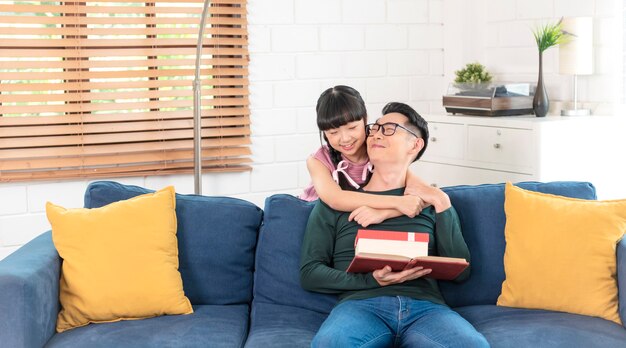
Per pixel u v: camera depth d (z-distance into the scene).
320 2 4.21
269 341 2.30
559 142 3.59
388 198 2.54
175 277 2.54
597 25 3.83
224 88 4.03
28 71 3.75
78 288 2.44
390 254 2.34
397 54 4.40
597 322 2.34
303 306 2.60
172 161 4.02
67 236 2.49
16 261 2.37
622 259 2.40
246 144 4.09
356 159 2.74
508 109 3.88
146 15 3.89
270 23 4.11
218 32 3.98
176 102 3.96
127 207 2.55
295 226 2.67
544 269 2.46
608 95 3.83
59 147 3.80
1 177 3.69
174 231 2.59
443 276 2.42
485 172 3.81
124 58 3.95
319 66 4.23
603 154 3.73
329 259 2.56
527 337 2.24
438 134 4.06
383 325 2.33
